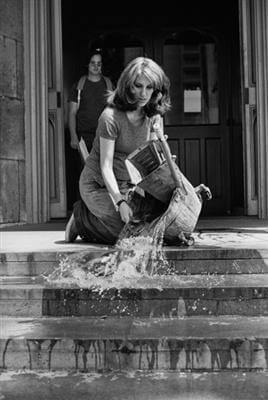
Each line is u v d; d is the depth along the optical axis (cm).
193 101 1004
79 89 746
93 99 743
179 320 363
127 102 433
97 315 373
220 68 999
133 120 443
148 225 421
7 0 736
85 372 326
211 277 402
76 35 1000
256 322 356
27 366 330
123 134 445
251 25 788
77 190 962
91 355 326
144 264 406
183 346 323
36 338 330
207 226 647
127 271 404
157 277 404
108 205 447
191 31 1004
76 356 327
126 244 414
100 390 300
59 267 412
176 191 415
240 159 945
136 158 420
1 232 617
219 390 298
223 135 998
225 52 997
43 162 768
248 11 786
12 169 736
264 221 722
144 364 325
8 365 330
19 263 417
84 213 475
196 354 322
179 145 1004
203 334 331
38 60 768
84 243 484
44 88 770
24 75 763
